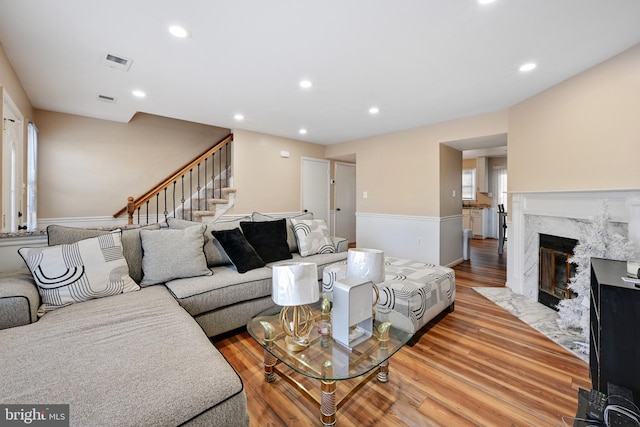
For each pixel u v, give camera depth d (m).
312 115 3.68
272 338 1.47
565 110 2.59
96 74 2.46
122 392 0.88
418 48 2.05
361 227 5.08
